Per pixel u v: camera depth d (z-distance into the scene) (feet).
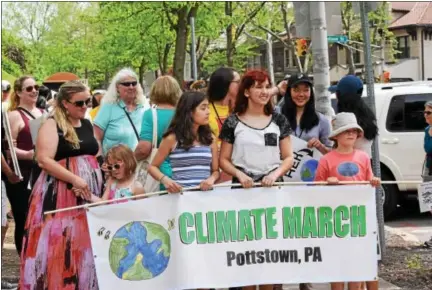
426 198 22.18
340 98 21.40
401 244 30.86
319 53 28.73
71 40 193.57
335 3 32.17
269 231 18.44
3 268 27.37
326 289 22.36
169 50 117.08
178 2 87.61
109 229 18.04
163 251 18.28
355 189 18.57
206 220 18.30
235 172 18.63
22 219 25.89
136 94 23.75
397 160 38.88
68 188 19.35
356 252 18.66
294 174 21.30
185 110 18.84
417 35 203.62
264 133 18.79
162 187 20.34
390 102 39.09
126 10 96.89
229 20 102.83
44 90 37.42
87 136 19.77
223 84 20.89
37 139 19.42
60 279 19.30
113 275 18.11
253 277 18.44
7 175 23.98
